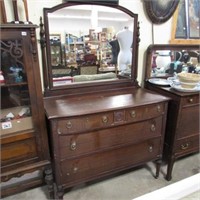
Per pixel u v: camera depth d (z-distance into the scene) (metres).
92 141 1.39
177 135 1.70
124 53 1.77
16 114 1.28
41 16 1.44
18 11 1.36
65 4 1.46
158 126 1.62
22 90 1.25
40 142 1.34
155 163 1.94
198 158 2.10
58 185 1.40
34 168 1.35
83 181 1.48
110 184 1.74
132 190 1.68
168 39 2.01
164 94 1.73
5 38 1.06
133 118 1.46
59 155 1.32
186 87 1.65
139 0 1.74
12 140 1.25
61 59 1.57
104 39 1.66
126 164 1.60
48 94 1.58
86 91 1.70
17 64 1.18
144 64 1.98
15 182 1.66
